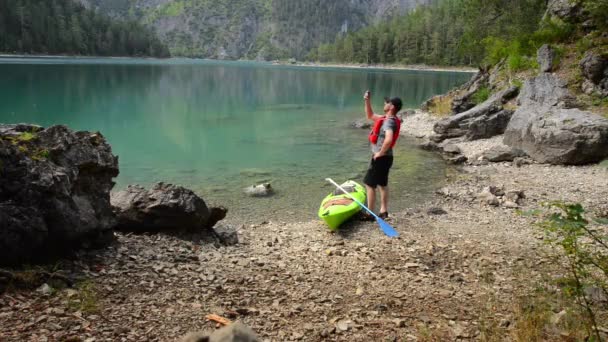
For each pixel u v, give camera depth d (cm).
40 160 495
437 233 802
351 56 15925
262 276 573
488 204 998
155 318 422
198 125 2402
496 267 623
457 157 1494
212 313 444
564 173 1277
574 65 1933
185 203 698
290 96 4153
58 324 388
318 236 805
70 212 508
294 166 1484
